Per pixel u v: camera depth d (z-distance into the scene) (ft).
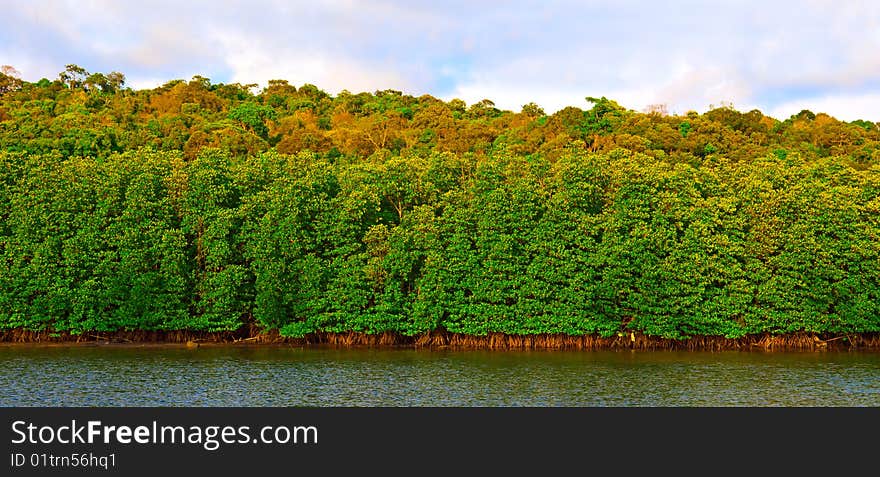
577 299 193.36
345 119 471.21
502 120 439.22
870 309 194.29
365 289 199.41
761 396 134.82
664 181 201.77
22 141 294.46
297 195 200.75
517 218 197.98
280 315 197.98
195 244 203.72
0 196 198.18
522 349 199.11
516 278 196.65
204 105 477.36
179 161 206.80
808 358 183.83
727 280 196.75
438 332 204.95
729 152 349.20
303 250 201.98
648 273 193.57
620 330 199.31
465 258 197.06
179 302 195.83
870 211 201.98
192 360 172.24
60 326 195.52
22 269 192.44
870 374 158.20
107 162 212.64
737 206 204.74
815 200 196.54
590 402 129.49
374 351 192.65
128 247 194.59
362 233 206.59
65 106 419.95
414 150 352.08
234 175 210.38
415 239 198.08
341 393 135.44
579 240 196.13
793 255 194.39
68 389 135.54
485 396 133.80
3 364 162.50
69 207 197.06
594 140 358.23
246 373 154.92
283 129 428.56
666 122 381.60
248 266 204.74
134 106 454.81
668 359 180.86
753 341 203.92
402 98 552.00
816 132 398.01
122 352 184.24
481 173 204.85
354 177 209.77
